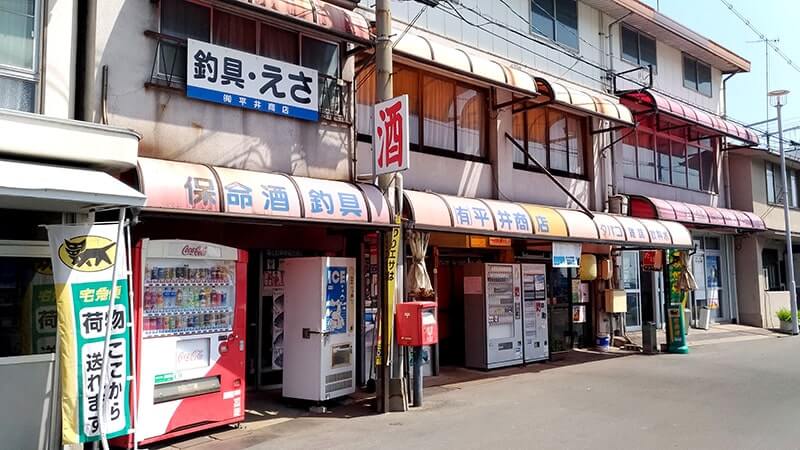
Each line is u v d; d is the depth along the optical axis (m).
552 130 14.51
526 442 6.90
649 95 15.53
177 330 7.18
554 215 11.80
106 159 6.27
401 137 8.50
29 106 6.50
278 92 8.46
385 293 8.73
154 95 7.32
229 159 7.92
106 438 6.00
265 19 8.38
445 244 12.09
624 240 13.12
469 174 12.20
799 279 24.69
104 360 5.96
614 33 17.47
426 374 11.49
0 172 5.43
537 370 12.27
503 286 12.64
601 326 15.70
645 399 9.30
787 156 22.11
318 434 7.39
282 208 7.48
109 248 6.17
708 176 20.64
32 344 6.52
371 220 8.36
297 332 8.91
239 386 7.77
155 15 7.44
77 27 6.97
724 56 21.39
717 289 21.95
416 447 6.75
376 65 9.05
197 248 7.38
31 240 6.50
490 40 13.27
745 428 7.48
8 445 6.10
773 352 15.13
